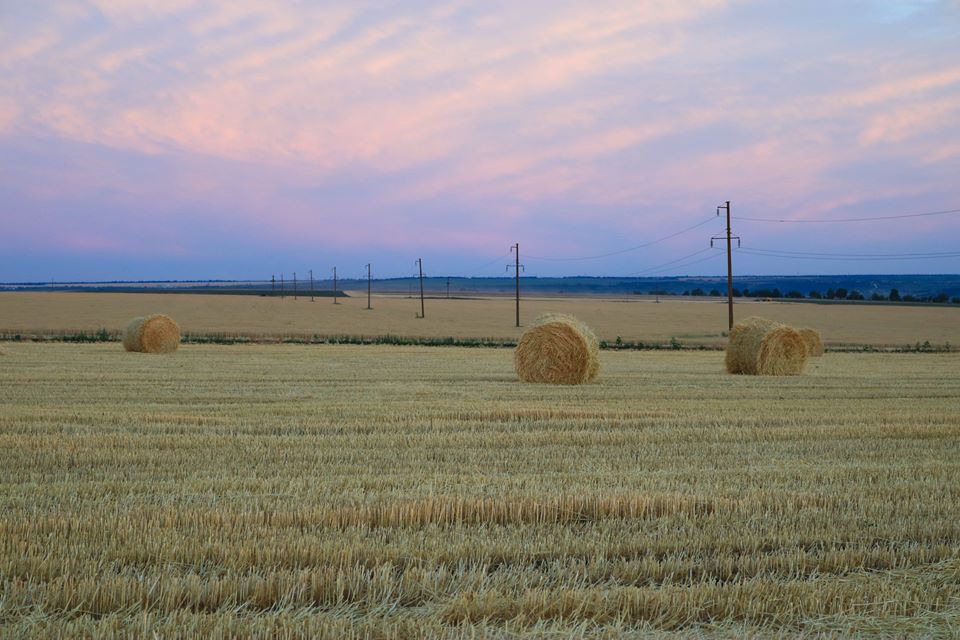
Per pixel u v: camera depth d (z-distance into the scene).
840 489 8.76
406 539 6.68
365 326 64.44
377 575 5.71
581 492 8.33
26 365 26.38
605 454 10.86
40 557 5.86
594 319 77.06
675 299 132.88
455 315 79.81
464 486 8.57
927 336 60.34
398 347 43.28
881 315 84.00
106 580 5.53
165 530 6.70
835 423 13.88
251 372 24.91
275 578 5.63
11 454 10.17
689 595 5.52
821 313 87.06
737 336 27.20
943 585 5.97
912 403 17.45
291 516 7.10
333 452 10.66
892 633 5.26
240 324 62.69
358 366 28.27
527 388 20.33
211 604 5.36
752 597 5.62
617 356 39.12
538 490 8.45
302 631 4.88
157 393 18.23
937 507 7.97
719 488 8.70
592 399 17.69
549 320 22.56
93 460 9.90
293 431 12.45
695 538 6.89
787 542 6.87
